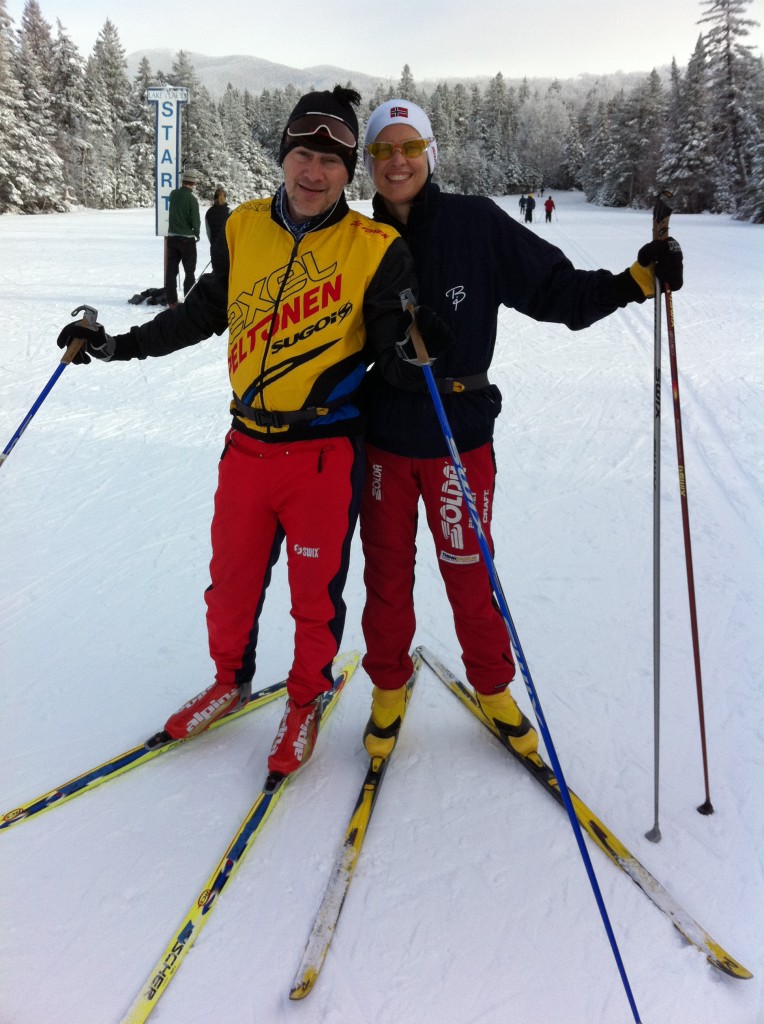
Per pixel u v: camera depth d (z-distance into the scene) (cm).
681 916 155
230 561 191
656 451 166
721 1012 138
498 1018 137
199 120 4688
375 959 148
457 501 185
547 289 175
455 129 8375
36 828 178
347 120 165
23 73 3900
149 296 890
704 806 184
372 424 189
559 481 407
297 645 197
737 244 1895
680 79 4172
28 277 1116
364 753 208
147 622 272
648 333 813
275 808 186
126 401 545
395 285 170
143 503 377
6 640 260
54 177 3734
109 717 220
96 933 153
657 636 167
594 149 6769
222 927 154
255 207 185
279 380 175
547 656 252
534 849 174
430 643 263
